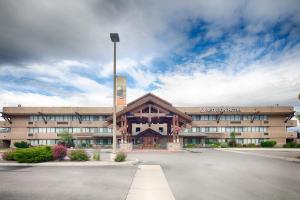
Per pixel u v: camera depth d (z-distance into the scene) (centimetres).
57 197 899
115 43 2194
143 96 3709
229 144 5634
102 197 902
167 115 3750
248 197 919
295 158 2458
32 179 1252
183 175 1419
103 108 5881
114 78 2150
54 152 2073
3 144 6006
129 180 1230
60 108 5875
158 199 882
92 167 1741
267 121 5988
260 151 3919
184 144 5841
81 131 5906
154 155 2905
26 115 5922
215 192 996
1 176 1342
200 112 5897
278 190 1038
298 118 2775
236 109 5916
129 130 4303
